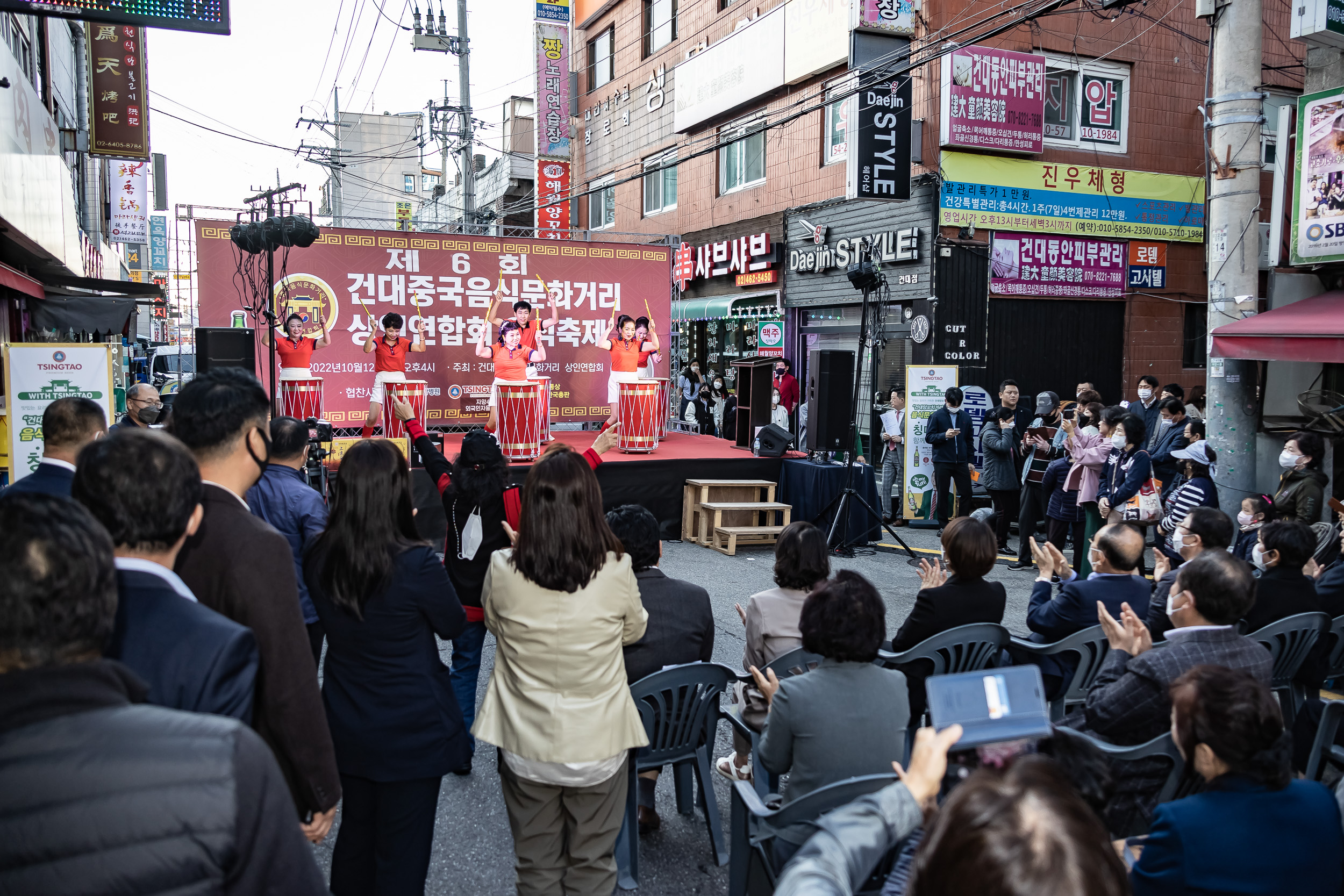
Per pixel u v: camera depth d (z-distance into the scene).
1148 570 8.38
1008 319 12.60
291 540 3.88
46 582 1.19
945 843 0.99
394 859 2.58
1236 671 2.00
